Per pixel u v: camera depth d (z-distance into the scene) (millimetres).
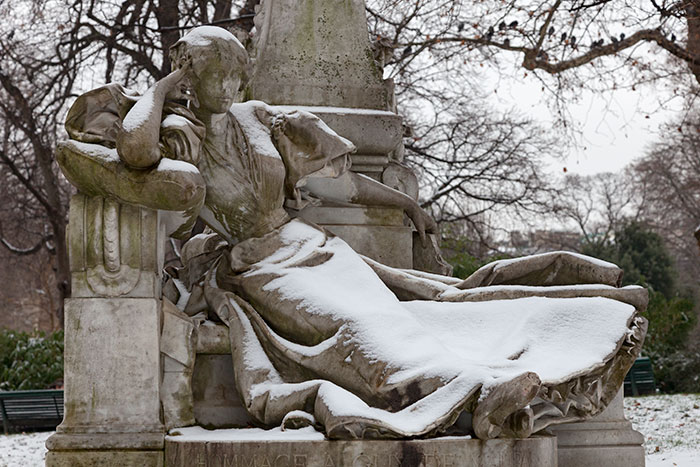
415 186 8867
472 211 26875
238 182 7531
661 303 22125
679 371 20906
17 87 22875
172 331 6973
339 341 6656
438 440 6148
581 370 6785
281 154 7738
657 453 10406
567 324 7141
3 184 28578
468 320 7184
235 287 7398
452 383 6254
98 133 6879
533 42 17641
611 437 7461
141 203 6684
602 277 7605
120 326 6723
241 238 7633
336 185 8320
